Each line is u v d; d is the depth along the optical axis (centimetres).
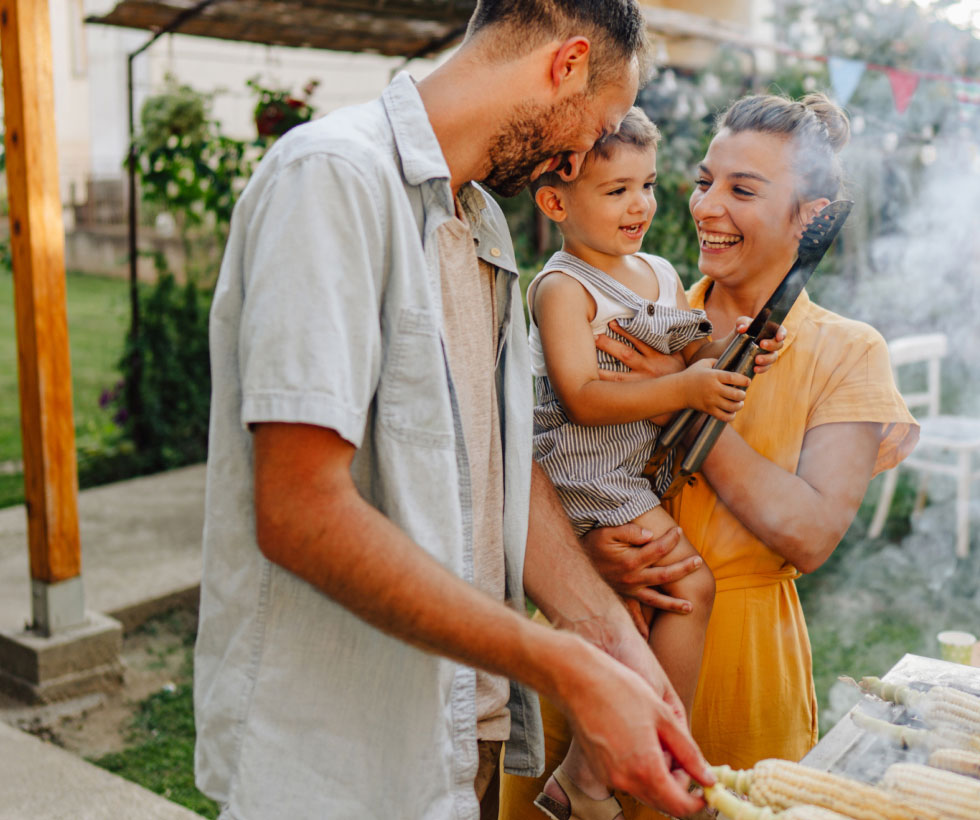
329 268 118
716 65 613
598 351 185
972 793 122
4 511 584
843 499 174
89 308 1298
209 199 657
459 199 149
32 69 347
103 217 1612
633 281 189
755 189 176
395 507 129
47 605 381
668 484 186
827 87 620
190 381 693
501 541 157
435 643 118
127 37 1516
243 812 132
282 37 629
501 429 158
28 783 302
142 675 408
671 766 124
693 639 177
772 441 180
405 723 134
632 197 179
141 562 499
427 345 128
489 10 137
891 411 174
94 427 769
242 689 133
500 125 138
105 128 1678
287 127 646
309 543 116
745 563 182
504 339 156
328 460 116
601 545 178
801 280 164
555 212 186
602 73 138
